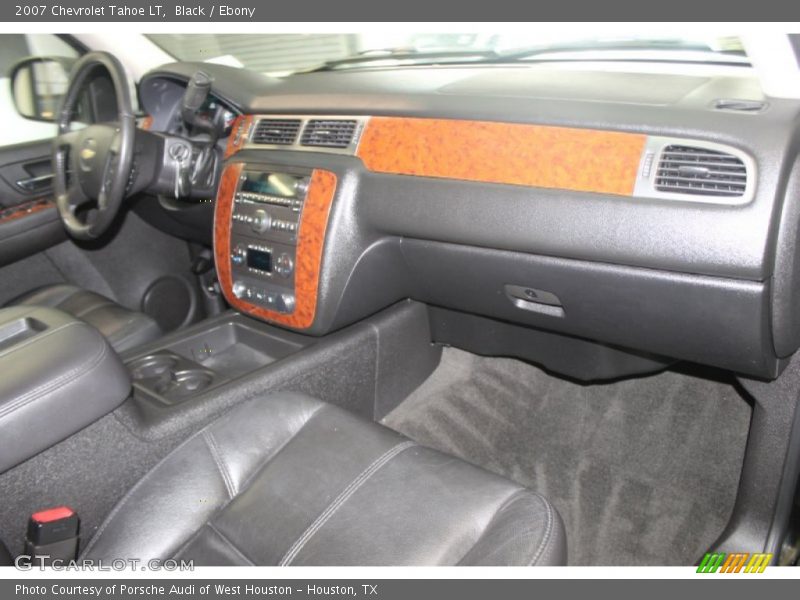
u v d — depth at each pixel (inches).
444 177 50.5
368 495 39.1
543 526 33.8
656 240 41.9
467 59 65.9
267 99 62.8
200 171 69.0
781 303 40.7
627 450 62.4
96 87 78.5
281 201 58.1
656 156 42.0
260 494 41.0
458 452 64.7
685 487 58.3
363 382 64.3
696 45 52.9
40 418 38.4
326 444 43.4
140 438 46.2
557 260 47.9
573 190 44.9
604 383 68.0
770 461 49.7
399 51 69.5
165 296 88.7
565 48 59.4
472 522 36.3
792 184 38.4
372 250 57.1
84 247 82.3
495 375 72.2
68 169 69.4
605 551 55.2
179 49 79.7
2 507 39.5
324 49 76.5
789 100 41.1
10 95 81.4
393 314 66.2
